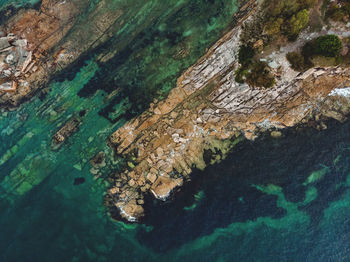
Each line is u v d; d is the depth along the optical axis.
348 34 17.28
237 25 19.23
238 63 19.23
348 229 19.78
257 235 20.19
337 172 20.20
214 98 20.25
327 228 19.92
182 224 20.33
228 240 20.20
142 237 20.31
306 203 20.33
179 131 20.33
